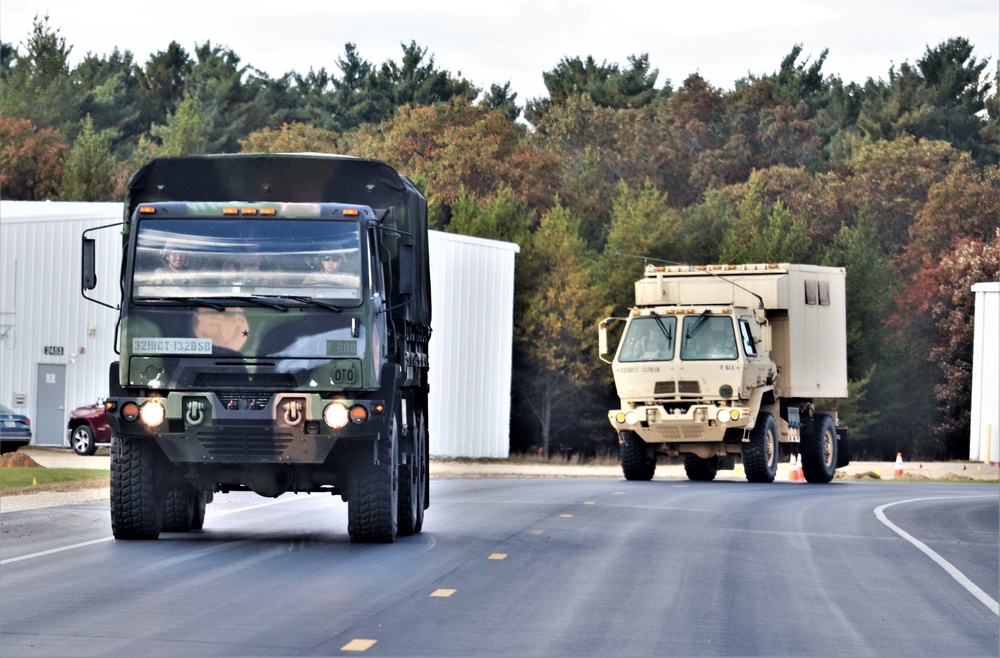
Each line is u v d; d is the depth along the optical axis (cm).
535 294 15700
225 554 3878
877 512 5950
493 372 13300
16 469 7625
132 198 4497
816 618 2908
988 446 15388
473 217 16325
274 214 4053
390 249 4388
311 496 6419
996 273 18325
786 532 4841
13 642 2453
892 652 2536
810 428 8969
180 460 4012
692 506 5994
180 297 4000
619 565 3734
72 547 4044
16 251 12350
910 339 18362
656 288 8538
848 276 17900
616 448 16300
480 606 2945
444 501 6231
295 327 3984
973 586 3506
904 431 18388
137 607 2873
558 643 2525
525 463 13238
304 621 2709
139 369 3997
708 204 19812
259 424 3950
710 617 2878
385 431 4044
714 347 8038
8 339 12344
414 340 4691
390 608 2891
